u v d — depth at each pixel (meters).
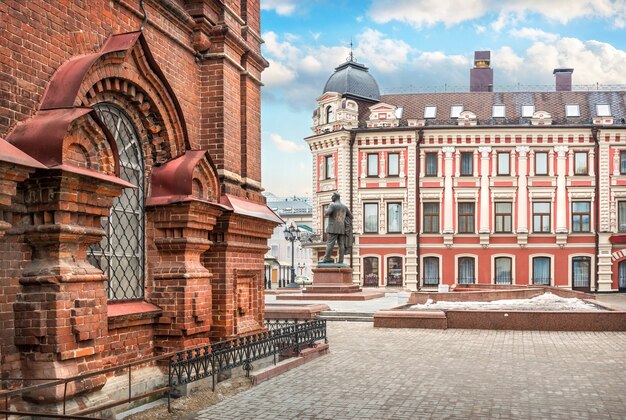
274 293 37.91
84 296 7.67
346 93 51.22
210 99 11.15
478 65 53.91
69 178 7.27
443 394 9.99
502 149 48.50
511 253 48.44
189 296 9.80
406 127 48.38
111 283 9.16
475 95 51.34
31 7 7.45
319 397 9.68
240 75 12.02
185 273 9.74
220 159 11.08
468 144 48.62
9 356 7.23
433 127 48.34
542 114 48.31
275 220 12.35
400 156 48.94
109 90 8.84
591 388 10.52
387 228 49.16
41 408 7.26
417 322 20.47
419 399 9.62
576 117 49.16
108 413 8.05
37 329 7.25
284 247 81.50
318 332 14.17
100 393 8.08
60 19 7.90
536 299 24.83
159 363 9.79
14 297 7.30
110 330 8.80
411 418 8.52
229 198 11.05
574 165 48.19
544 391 10.27
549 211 48.38
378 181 49.16
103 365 8.61
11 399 7.21
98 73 8.38
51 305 7.27
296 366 12.45
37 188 7.30
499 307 22.98
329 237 35.31
